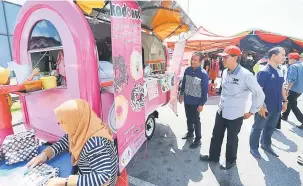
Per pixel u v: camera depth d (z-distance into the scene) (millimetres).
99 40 3602
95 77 2062
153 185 2783
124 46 2061
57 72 2537
